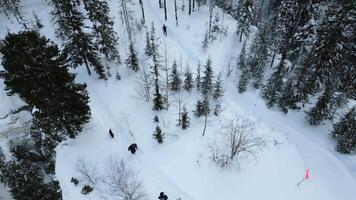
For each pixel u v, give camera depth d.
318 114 32.38
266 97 36.09
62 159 28.55
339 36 30.98
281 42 38.50
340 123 30.61
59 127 27.84
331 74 33.19
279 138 32.00
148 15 48.75
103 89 36.66
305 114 35.00
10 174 26.42
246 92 37.41
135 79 37.09
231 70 39.53
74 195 25.86
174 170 28.27
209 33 44.28
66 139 30.02
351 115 29.61
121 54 40.88
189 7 48.81
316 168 30.02
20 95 25.62
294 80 36.16
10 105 29.92
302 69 35.00
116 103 34.75
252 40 44.53
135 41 42.88
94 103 34.94
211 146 29.03
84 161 28.14
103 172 27.20
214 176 27.84
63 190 26.31
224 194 27.08
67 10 32.28
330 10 31.42
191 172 28.14
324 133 33.12
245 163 28.66
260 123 33.44
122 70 38.75
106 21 37.72
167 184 27.17
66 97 26.02
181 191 26.81
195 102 34.28
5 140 28.66
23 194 25.30
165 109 33.34
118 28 44.91
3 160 27.42
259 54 37.44
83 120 28.53
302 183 28.56
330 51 31.73
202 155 29.06
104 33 36.84
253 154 28.05
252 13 43.00
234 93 37.25
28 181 25.91
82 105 27.59
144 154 29.39
